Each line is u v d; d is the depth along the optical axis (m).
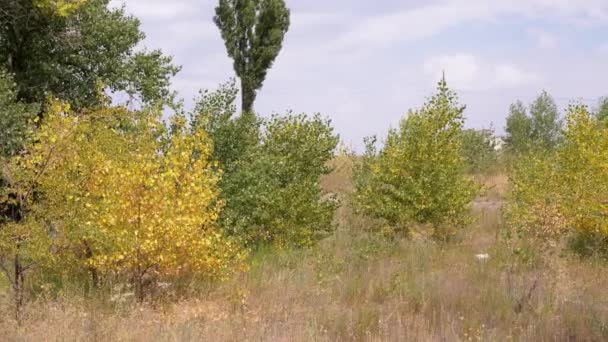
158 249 9.48
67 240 8.81
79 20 14.56
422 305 9.77
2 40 14.18
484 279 11.44
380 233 15.27
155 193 9.37
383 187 15.61
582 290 10.76
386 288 10.59
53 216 8.76
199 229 9.95
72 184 9.00
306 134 14.31
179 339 7.45
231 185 12.56
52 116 9.34
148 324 8.24
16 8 13.51
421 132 15.14
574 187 13.27
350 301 10.12
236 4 25.80
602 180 13.16
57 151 8.98
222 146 12.85
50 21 14.02
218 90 13.04
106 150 10.09
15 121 11.99
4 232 8.37
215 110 12.96
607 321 8.94
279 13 25.94
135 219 9.27
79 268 9.73
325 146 14.48
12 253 8.41
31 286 9.43
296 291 10.23
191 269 10.37
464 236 16.02
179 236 9.50
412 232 15.13
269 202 12.84
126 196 9.29
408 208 15.09
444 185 15.09
